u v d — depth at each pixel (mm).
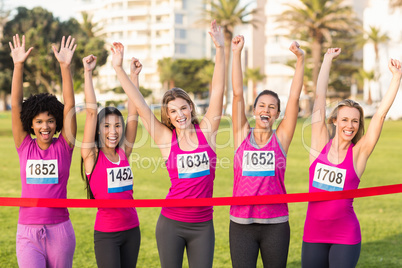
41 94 3422
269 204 3314
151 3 84938
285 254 3336
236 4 44125
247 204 3287
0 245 5297
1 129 25000
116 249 3363
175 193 3400
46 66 40219
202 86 72562
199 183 3381
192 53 84625
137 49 84812
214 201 3281
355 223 3320
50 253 3240
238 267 3336
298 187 8875
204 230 3367
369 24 46438
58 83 41906
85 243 5414
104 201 3279
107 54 43594
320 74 3693
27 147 3373
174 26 82250
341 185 3383
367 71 49000
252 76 63719
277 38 61062
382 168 11438
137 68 3801
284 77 61375
